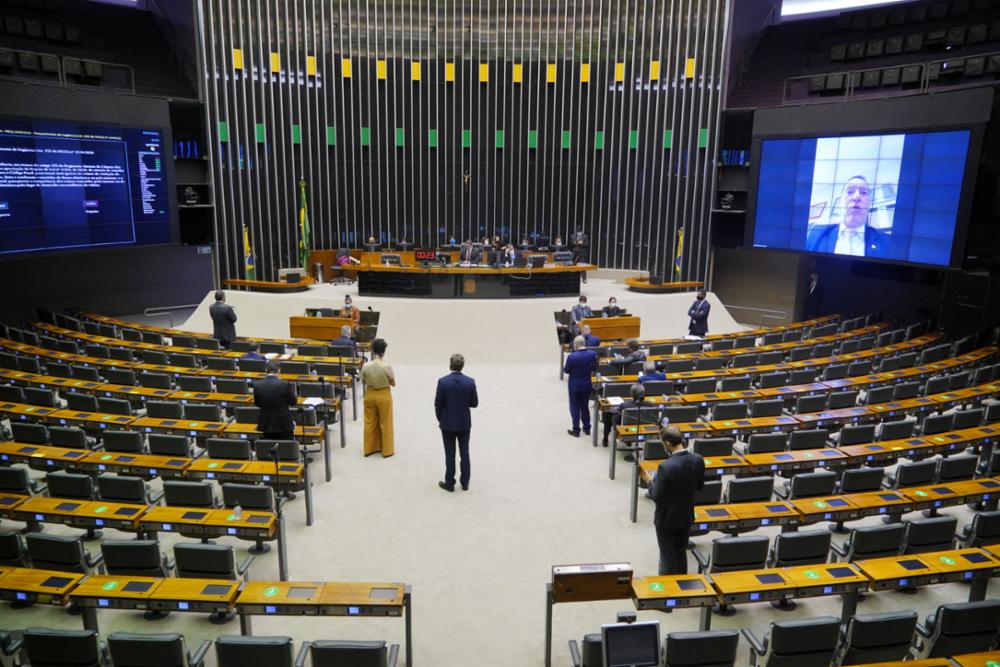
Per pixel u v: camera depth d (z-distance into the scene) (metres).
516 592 7.01
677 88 22.12
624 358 12.51
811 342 15.83
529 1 22.72
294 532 8.16
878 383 12.10
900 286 20.61
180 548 6.14
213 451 8.48
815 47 22.81
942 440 9.11
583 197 23.73
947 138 14.89
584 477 9.82
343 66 22.52
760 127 18.80
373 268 18.03
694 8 21.55
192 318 19.02
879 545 6.67
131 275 22.44
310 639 6.27
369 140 23.09
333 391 11.34
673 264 22.78
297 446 8.36
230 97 21.30
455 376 9.04
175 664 4.95
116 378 11.52
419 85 23.11
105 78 19.28
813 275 21.31
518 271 17.92
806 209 18.08
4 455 8.37
